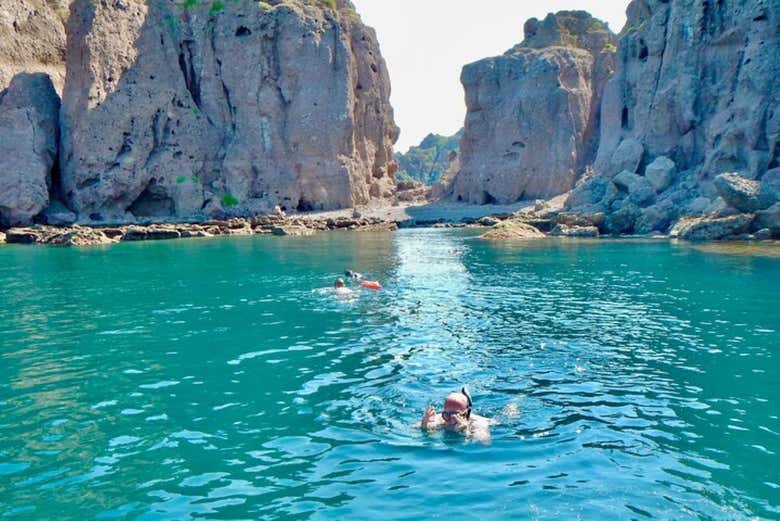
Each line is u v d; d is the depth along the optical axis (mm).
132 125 61312
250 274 27016
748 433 8969
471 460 8203
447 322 16859
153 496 7324
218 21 70000
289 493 7371
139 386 11523
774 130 42875
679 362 12680
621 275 25438
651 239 42031
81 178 58438
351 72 74750
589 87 76250
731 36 48812
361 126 78000
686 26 52375
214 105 69438
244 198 68062
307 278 25578
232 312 18500
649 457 8203
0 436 9219
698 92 51344
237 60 69688
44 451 8641
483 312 18203
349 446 8703
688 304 18922
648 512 6805
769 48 44656
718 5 50250
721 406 10086
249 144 69375
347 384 11477
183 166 65000
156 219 60969
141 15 64375
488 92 78375
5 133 56000
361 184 74750
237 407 10328
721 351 13469
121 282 25156
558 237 46344
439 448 8602
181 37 68375
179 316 18016
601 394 10734
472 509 6945
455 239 46500
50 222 56250
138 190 61688
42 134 57938
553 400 10461
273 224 58969
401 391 11055
